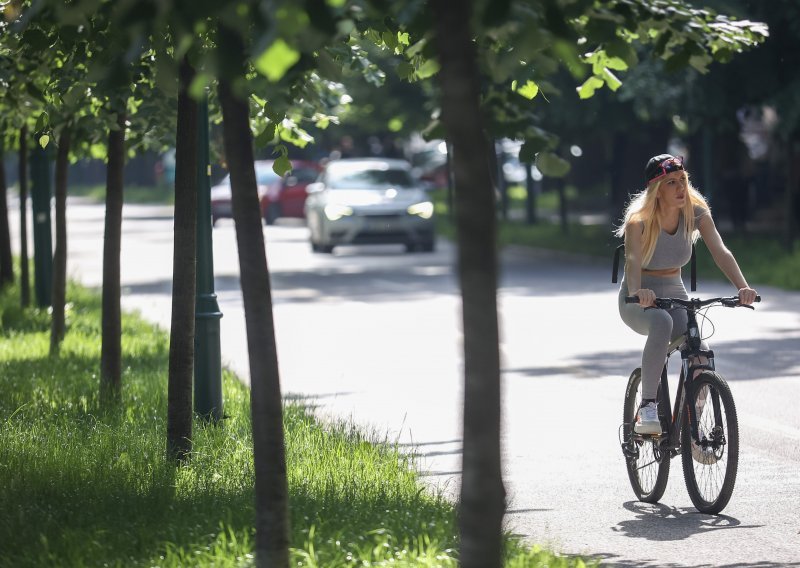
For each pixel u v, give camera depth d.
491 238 9.25
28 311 39.91
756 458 20.52
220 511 14.94
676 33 13.08
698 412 16.92
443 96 9.14
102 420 21.23
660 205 16.95
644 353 16.80
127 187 169.62
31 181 41.19
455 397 27.12
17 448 18.59
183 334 18.41
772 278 51.94
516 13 9.06
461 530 9.68
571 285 53.91
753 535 15.79
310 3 8.16
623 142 77.44
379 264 66.00
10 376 26.73
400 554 12.99
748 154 89.56
